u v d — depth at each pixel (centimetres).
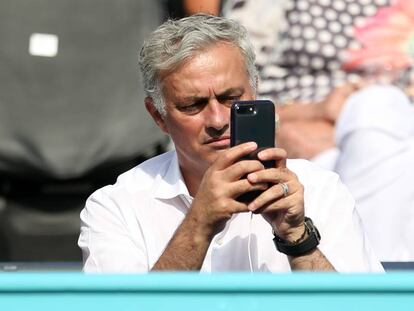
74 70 1501
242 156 819
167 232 942
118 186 977
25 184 1538
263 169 816
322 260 860
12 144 1499
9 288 580
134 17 1520
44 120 1495
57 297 582
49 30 1491
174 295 582
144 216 948
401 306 583
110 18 1509
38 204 1545
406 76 1556
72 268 1034
